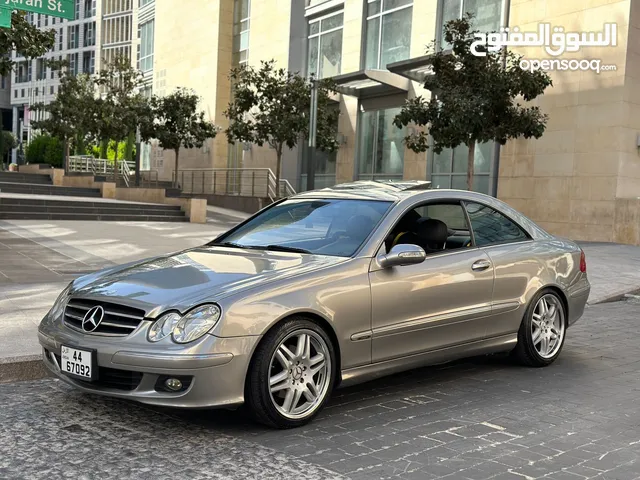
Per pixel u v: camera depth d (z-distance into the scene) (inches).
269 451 150.2
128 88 1321.4
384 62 1051.3
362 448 153.7
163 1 1736.0
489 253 218.2
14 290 333.1
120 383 157.2
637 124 769.6
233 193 1418.6
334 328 172.7
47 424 166.4
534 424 174.2
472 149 677.9
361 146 1092.5
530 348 230.8
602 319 346.6
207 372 151.6
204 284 165.0
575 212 794.2
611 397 201.5
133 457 145.3
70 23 3417.8
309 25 1234.0
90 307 167.2
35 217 774.5
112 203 868.0
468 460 147.6
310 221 207.8
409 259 183.5
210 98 1497.3
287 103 927.7
